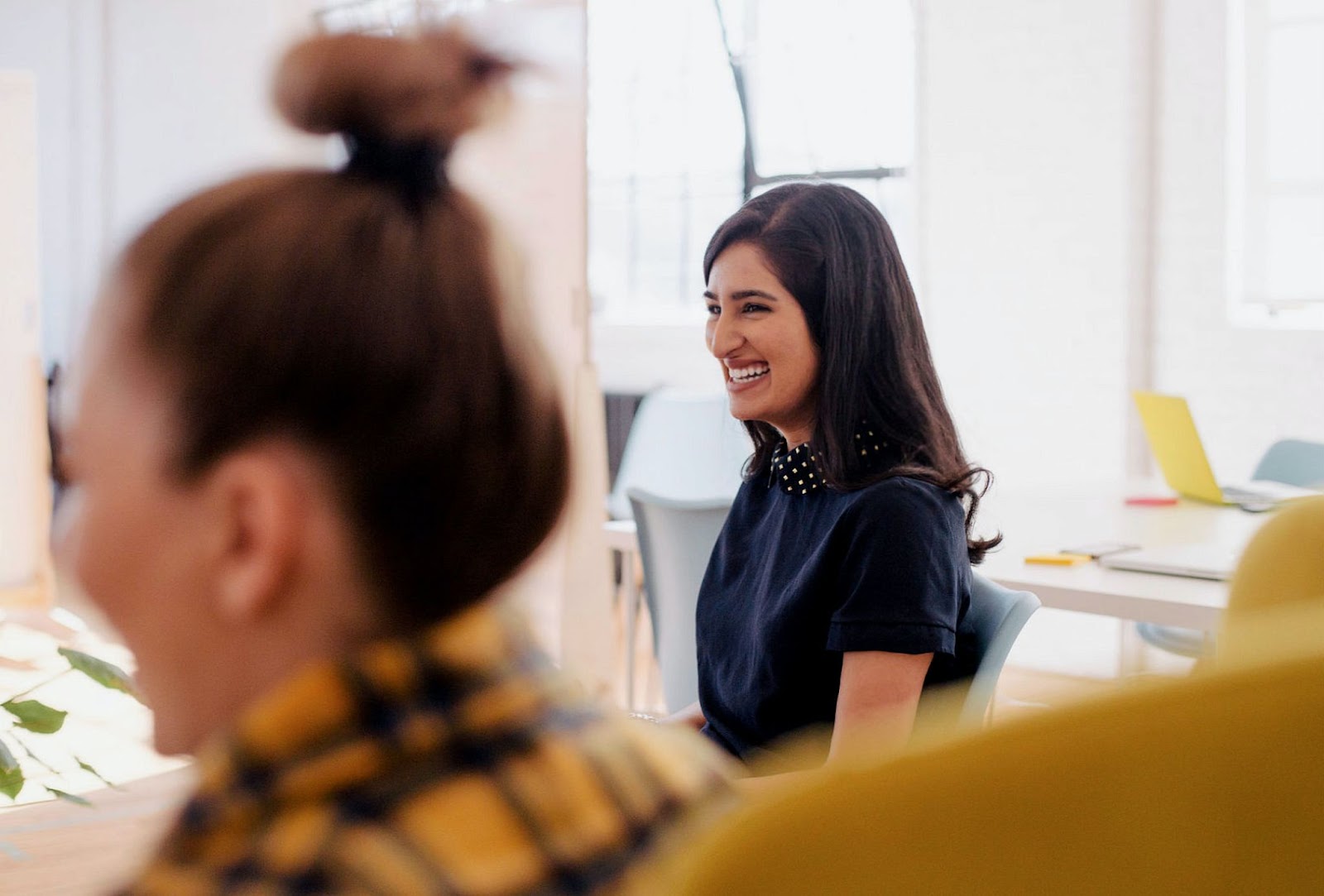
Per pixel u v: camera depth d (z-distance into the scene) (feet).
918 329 5.38
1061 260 16.17
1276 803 1.27
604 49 21.99
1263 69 14.67
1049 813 1.23
